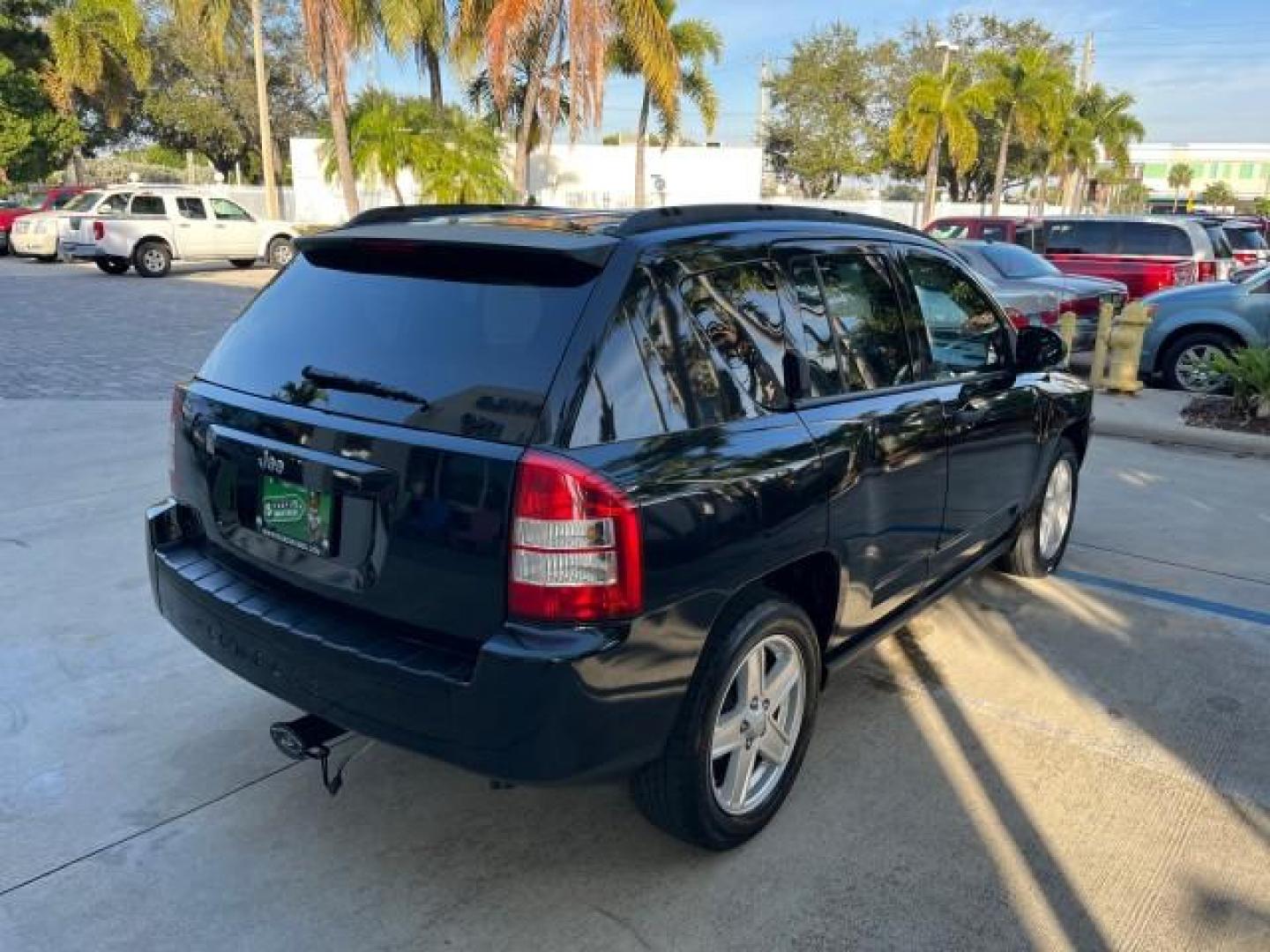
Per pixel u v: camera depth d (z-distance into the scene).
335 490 2.73
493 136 26.72
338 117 23.38
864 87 49.00
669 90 26.00
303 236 3.28
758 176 37.16
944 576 4.26
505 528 2.46
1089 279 12.59
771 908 2.87
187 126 44.53
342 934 2.74
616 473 2.51
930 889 2.96
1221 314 10.94
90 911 2.80
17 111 34.81
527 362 2.60
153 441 7.67
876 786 3.46
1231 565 5.71
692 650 2.71
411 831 3.18
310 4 22.42
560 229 2.89
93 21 34.31
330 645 2.69
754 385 3.01
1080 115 48.34
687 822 2.92
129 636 4.39
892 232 4.03
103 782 3.38
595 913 2.83
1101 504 6.89
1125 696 4.15
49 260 25.62
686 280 2.88
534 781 2.50
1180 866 3.09
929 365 3.98
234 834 3.14
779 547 2.95
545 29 25.19
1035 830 3.24
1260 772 3.62
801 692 3.24
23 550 5.34
